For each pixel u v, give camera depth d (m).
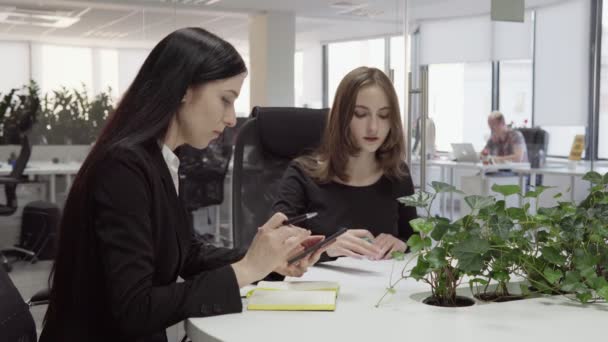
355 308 1.27
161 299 1.13
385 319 1.19
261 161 2.33
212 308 1.19
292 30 5.22
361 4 4.55
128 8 4.46
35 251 4.14
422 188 3.14
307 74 5.21
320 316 1.21
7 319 1.21
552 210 1.37
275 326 1.14
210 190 5.17
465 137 3.95
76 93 4.36
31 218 4.16
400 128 2.00
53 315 1.19
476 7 3.90
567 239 1.34
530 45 3.96
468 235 1.28
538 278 1.37
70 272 1.17
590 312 1.24
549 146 4.01
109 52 4.47
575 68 4.05
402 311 1.25
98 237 1.12
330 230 2.01
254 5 5.02
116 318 1.11
